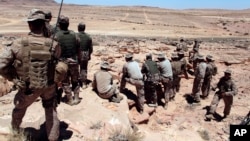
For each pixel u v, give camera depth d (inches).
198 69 427.8
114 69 462.6
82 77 341.4
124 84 358.0
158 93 417.7
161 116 374.6
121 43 866.1
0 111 260.5
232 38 1872.5
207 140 331.3
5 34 1205.1
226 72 378.0
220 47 1035.9
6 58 171.6
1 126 227.1
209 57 442.0
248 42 1515.7
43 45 177.3
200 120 378.3
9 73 177.6
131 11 4483.3
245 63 735.7
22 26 1838.1
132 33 1759.4
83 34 329.1
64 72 187.6
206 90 450.9
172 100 426.9
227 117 394.3
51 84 186.2
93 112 279.3
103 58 517.7
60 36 267.9
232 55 852.0
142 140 274.8
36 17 176.4
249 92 516.4
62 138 229.3
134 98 357.7
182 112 399.9
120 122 275.0
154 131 328.5
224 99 385.4
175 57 425.4
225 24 3193.9
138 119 328.8
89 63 476.7
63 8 4763.8
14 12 3319.4
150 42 996.6
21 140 200.5
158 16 3769.7
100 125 258.5
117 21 2613.2
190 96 455.2
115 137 245.1
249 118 292.7
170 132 334.0
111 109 299.4
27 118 248.2
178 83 465.4
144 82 374.9
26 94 181.2
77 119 260.1
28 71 175.2
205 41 1395.2
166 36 1676.9
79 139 232.4
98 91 321.1
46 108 196.2
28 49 174.2
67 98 289.0
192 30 2294.5
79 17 2851.9
